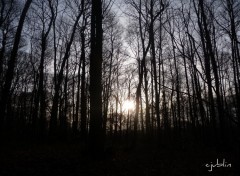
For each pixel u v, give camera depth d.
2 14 21.53
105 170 7.34
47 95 34.34
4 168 6.82
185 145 18.12
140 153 12.72
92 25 10.05
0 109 9.94
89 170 7.16
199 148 15.86
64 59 18.11
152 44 16.66
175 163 9.76
